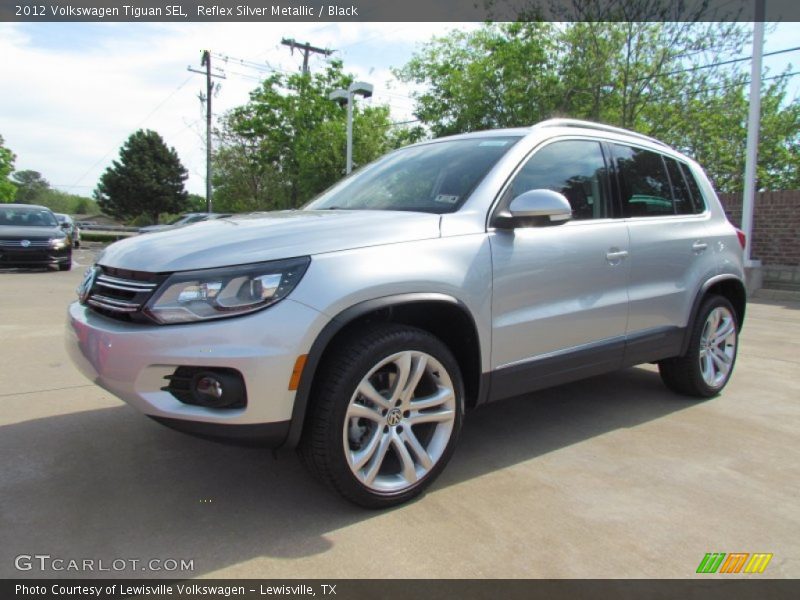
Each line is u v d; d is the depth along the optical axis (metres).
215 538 2.42
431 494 2.82
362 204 3.39
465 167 3.25
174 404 2.33
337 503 2.71
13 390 4.32
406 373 2.62
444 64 20.78
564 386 4.64
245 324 2.27
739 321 4.60
